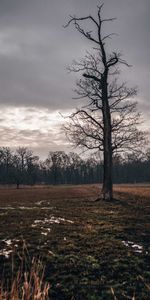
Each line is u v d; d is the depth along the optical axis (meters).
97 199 31.98
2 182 129.88
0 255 12.66
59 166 149.12
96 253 13.24
